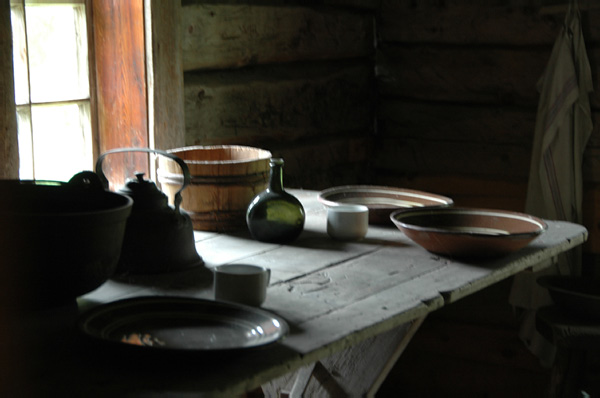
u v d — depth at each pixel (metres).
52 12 2.47
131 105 2.60
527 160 3.55
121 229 1.55
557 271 3.37
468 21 3.59
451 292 1.69
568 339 2.79
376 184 3.94
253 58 3.04
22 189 1.62
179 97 2.66
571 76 3.24
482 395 3.78
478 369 3.77
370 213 2.28
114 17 2.58
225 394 1.18
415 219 2.15
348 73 3.66
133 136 2.61
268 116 3.16
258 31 3.04
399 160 3.87
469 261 1.93
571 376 2.92
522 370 3.68
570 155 3.29
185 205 2.20
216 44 2.85
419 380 3.91
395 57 3.80
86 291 1.50
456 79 3.66
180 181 2.16
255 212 2.06
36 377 1.20
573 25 3.27
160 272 1.77
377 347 1.98
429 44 3.71
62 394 1.15
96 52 2.62
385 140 3.90
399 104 3.83
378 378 1.96
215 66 2.87
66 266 1.44
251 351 1.26
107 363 1.26
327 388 2.04
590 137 3.37
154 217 1.77
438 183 3.78
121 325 1.40
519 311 3.65
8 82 2.03
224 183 2.17
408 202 2.45
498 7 3.51
